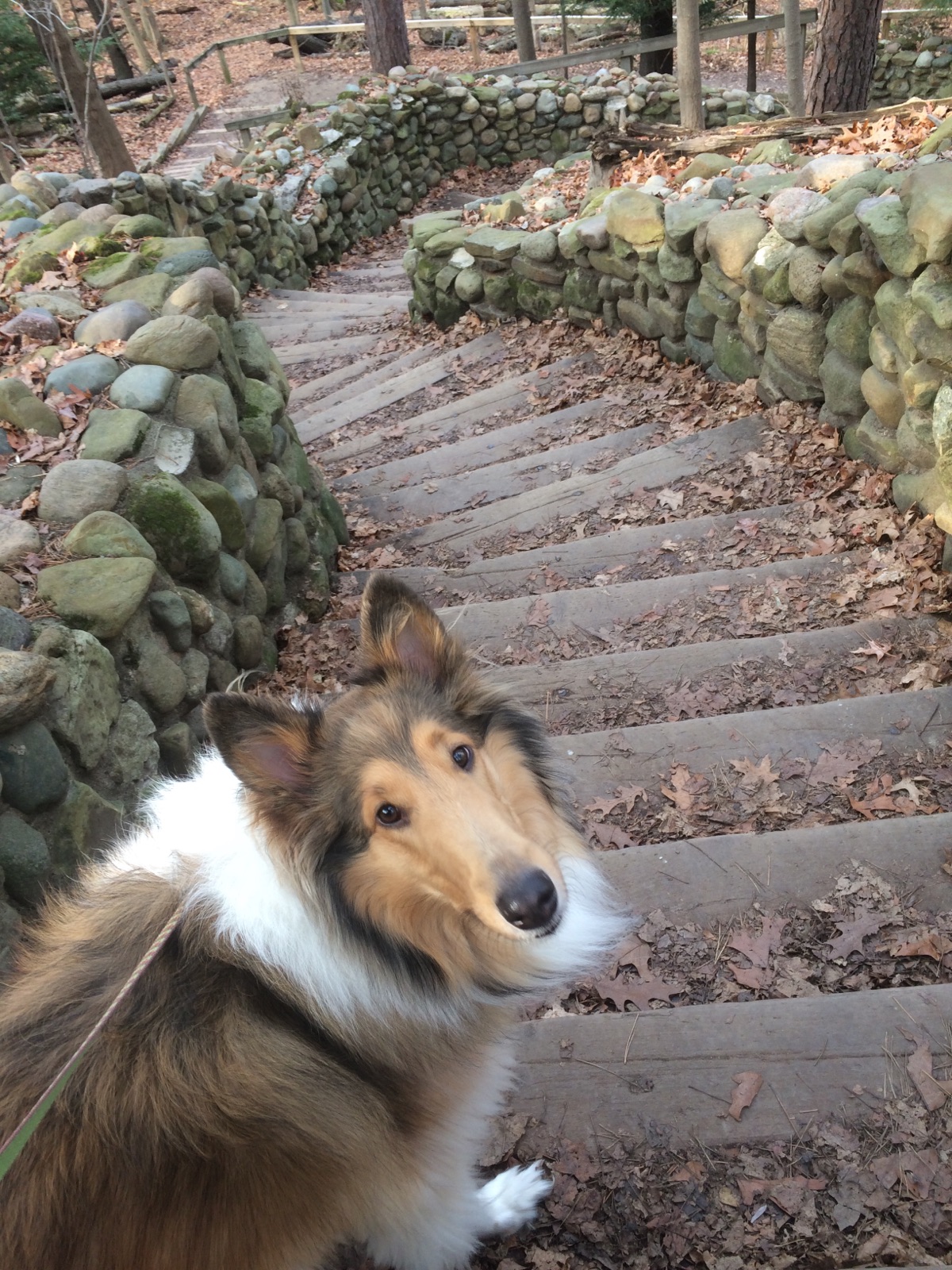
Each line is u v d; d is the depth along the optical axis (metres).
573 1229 1.01
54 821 1.19
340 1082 0.87
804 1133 1.03
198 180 5.98
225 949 0.85
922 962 1.20
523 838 0.85
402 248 6.62
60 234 2.90
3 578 1.43
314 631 2.19
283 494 2.27
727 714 1.60
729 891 1.31
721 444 2.45
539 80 7.15
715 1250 0.97
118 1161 0.77
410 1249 0.97
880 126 3.24
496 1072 1.00
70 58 5.50
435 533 2.52
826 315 2.22
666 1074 1.09
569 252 3.33
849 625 1.75
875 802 1.42
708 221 2.58
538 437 2.89
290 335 4.79
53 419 1.86
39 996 0.84
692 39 4.07
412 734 0.87
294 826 0.86
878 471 2.06
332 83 9.23
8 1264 0.75
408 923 0.88
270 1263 0.84
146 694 1.50
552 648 1.92
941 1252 0.94
